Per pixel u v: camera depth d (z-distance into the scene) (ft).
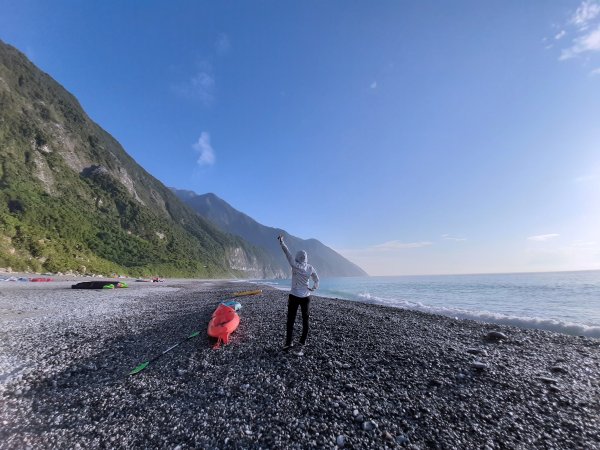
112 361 25.94
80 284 100.12
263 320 40.68
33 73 398.62
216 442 14.28
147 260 292.40
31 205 200.54
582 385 20.04
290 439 14.40
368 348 27.53
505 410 16.74
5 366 24.70
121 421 16.35
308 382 20.39
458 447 13.60
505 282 206.39
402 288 167.02
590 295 102.27
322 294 123.03
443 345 29.01
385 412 16.57
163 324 40.34
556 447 13.55
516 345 30.19
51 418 16.85
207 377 21.72
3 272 129.39
